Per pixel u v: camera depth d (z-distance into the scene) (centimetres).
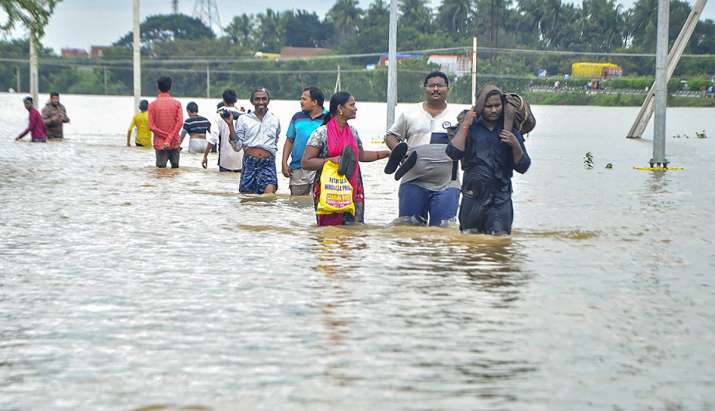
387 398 845
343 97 1841
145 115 4581
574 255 1584
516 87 19750
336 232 1795
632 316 1151
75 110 13425
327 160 1848
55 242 1689
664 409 824
